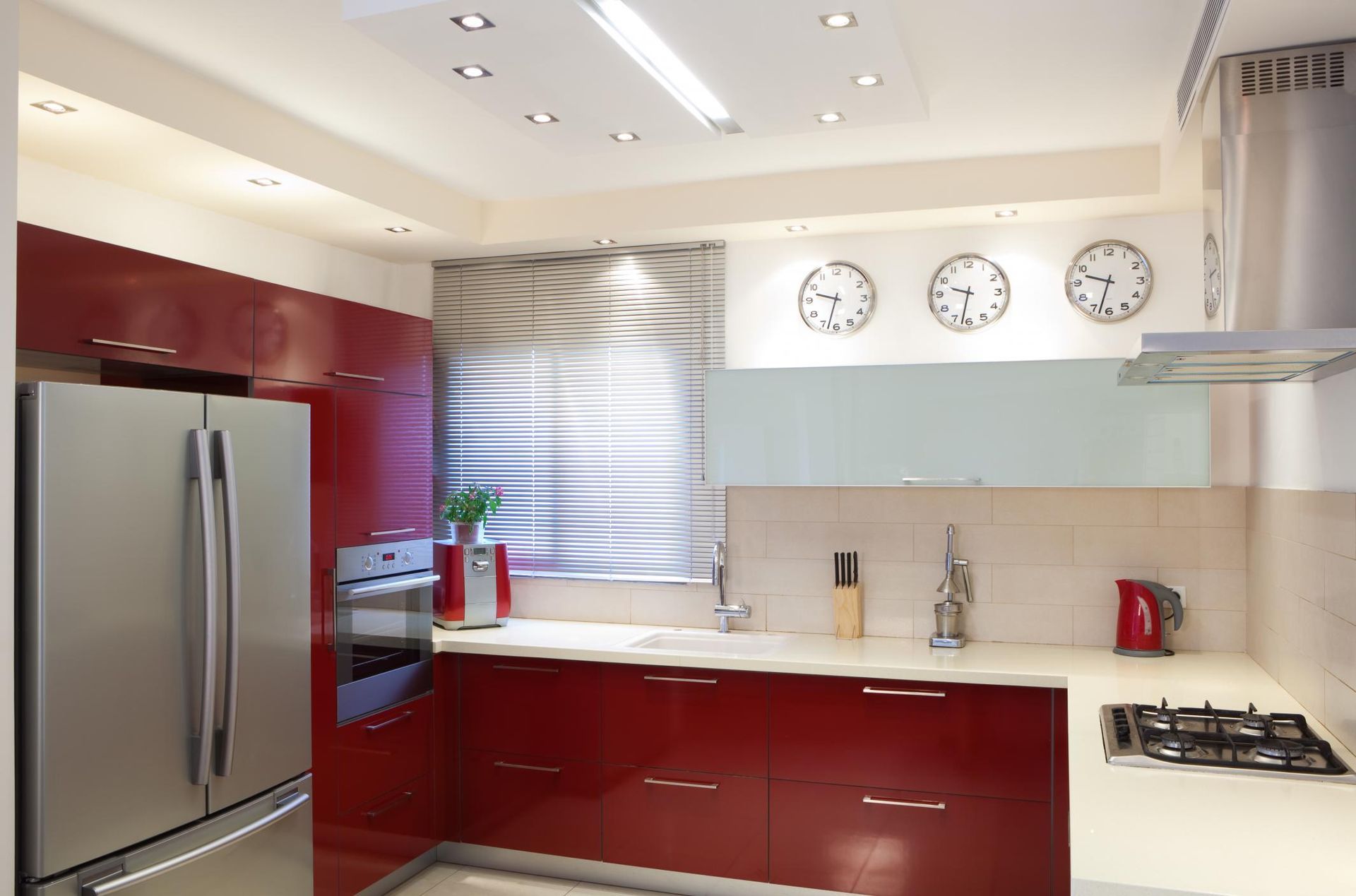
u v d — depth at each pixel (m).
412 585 3.88
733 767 3.68
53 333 2.52
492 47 2.25
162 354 2.83
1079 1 2.40
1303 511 2.81
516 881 3.91
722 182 3.98
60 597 2.31
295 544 3.01
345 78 2.87
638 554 4.41
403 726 3.81
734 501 4.27
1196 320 3.74
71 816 2.32
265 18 2.48
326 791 3.40
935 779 3.45
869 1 2.06
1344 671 2.38
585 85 2.47
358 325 3.64
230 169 3.16
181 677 2.59
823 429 3.82
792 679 3.61
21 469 2.30
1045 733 3.33
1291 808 1.96
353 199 3.53
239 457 2.80
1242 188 2.21
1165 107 3.12
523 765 3.98
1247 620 3.69
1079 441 3.56
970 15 2.47
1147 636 3.65
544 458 4.55
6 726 2.18
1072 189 3.58
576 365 4.50
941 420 3.70
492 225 4.32
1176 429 3.47
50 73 2.44
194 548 2.63
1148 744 2.39
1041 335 3.90
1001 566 3.96
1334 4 1.97
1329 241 2.16
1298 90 2.19
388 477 3.78
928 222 3.90
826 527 4.16
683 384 4.34
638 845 3.81
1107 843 1.76
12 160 2.18
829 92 2.54
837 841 3.55
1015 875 3.36
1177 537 3.77
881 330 4.08
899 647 3.85
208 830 2.70
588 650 3.83
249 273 3.87
